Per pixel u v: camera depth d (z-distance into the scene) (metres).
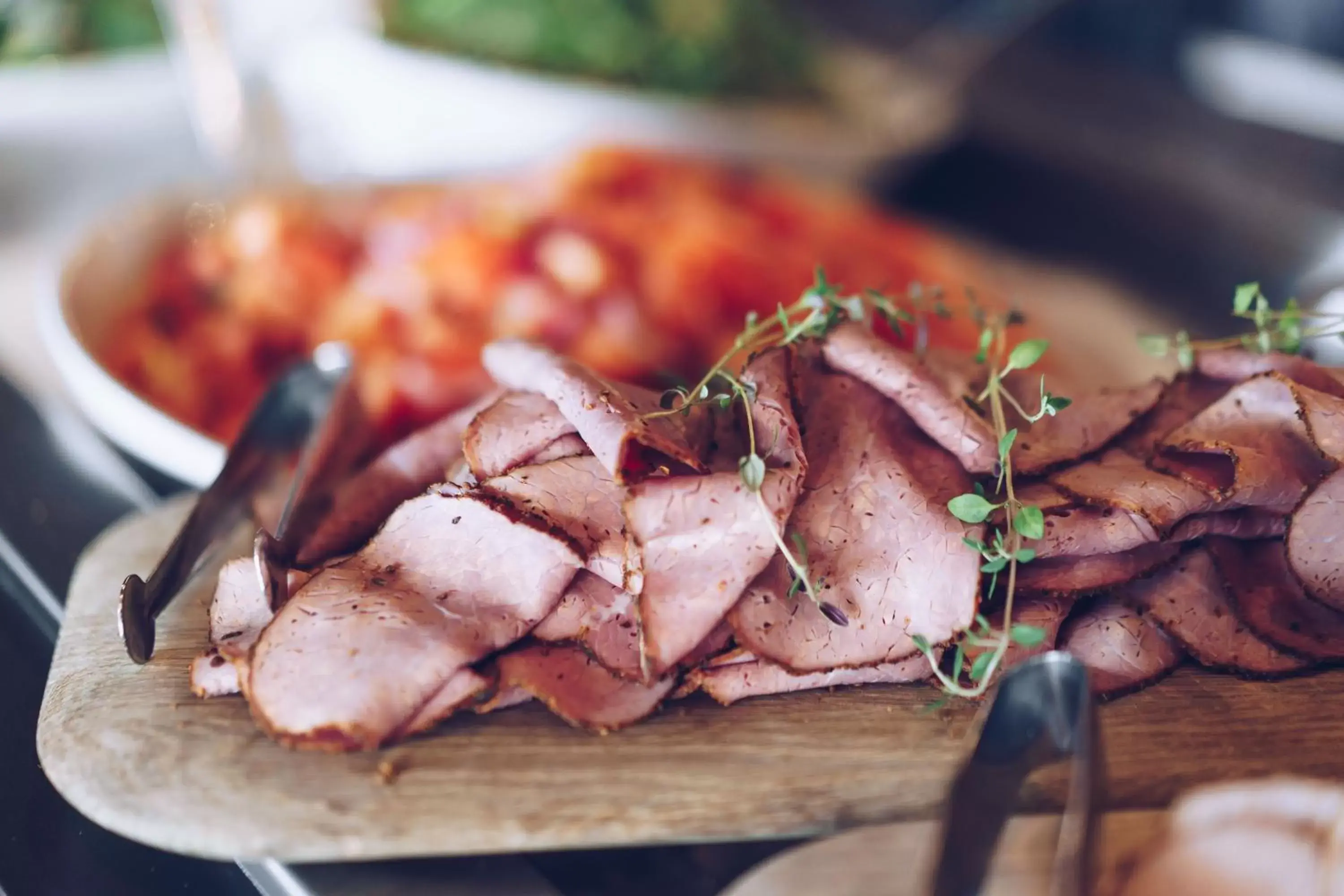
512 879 0.44
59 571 0.55
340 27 1.05
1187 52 1.16
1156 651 0.48
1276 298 0.88
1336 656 0.48
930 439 0.48
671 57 1.09
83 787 0.43
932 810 0.44
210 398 0.73
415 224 0.79
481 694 0.44
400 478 0.50
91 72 0.95
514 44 1.05
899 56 1.28
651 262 0.74
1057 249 1.06
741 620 0.45
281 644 0.44
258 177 0.97
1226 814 0.41
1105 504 0.46
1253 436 0.48
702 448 0.47
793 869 0.41
